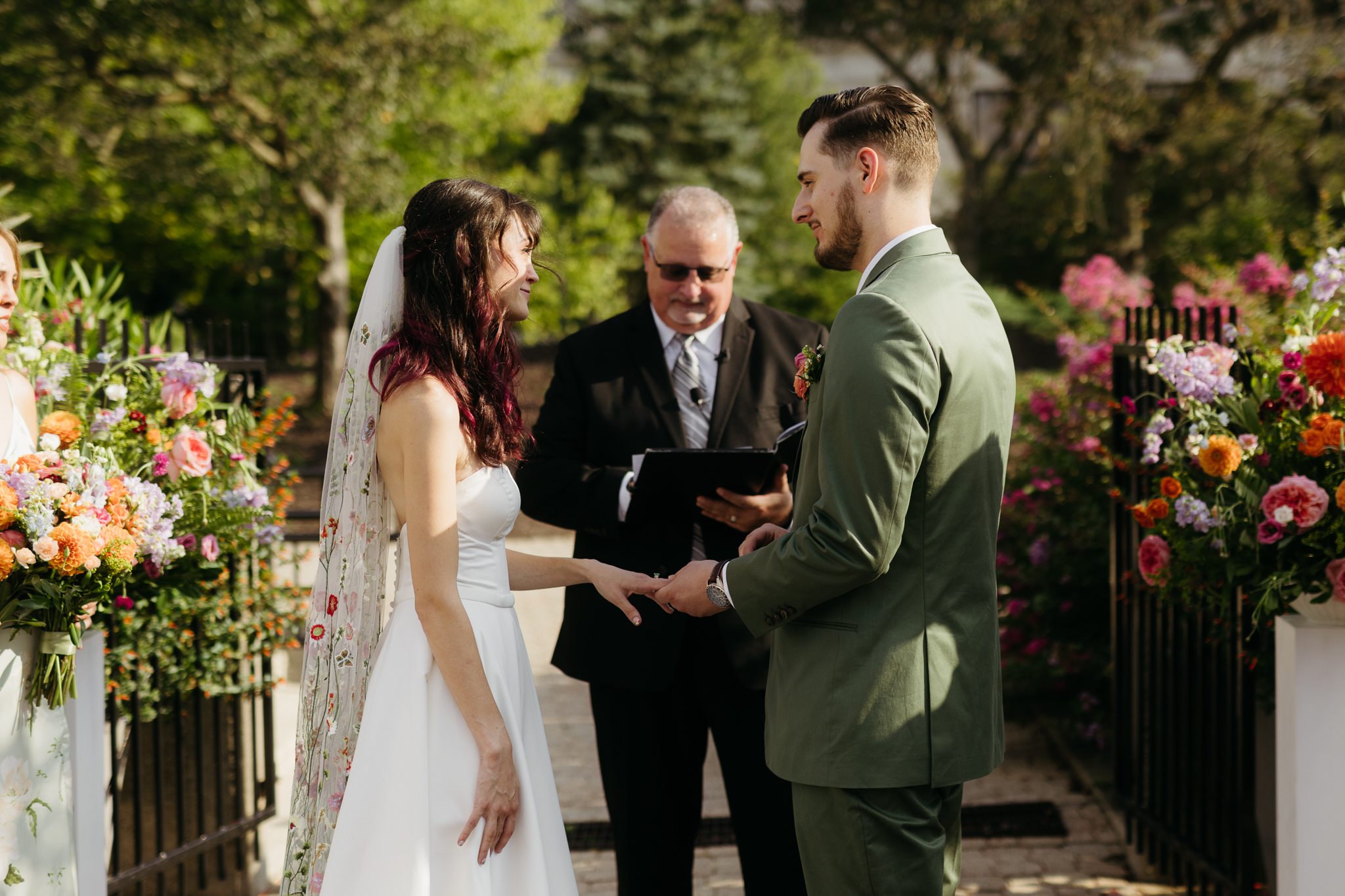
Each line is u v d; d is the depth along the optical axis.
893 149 1.91
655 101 18.52
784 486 2.52
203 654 3.03
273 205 14.09
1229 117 14.23
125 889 2.90
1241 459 2.33
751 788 2.59
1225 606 2.52
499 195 1.98
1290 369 2.38
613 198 18.36
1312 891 2.22
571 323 16.00
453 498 1.83
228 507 2.92
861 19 14.87
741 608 1.93
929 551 1.84
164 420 2.87
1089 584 4.34
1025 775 4.14
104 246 16.03
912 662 1.82
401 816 1.81
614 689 2.66
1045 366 16.70
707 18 18.38
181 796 3.00
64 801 2.18
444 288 1.89
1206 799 2.95
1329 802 2.21
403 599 1.94
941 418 1.80
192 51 11.71
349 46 11.84
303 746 1.95
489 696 1.83
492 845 1.83
